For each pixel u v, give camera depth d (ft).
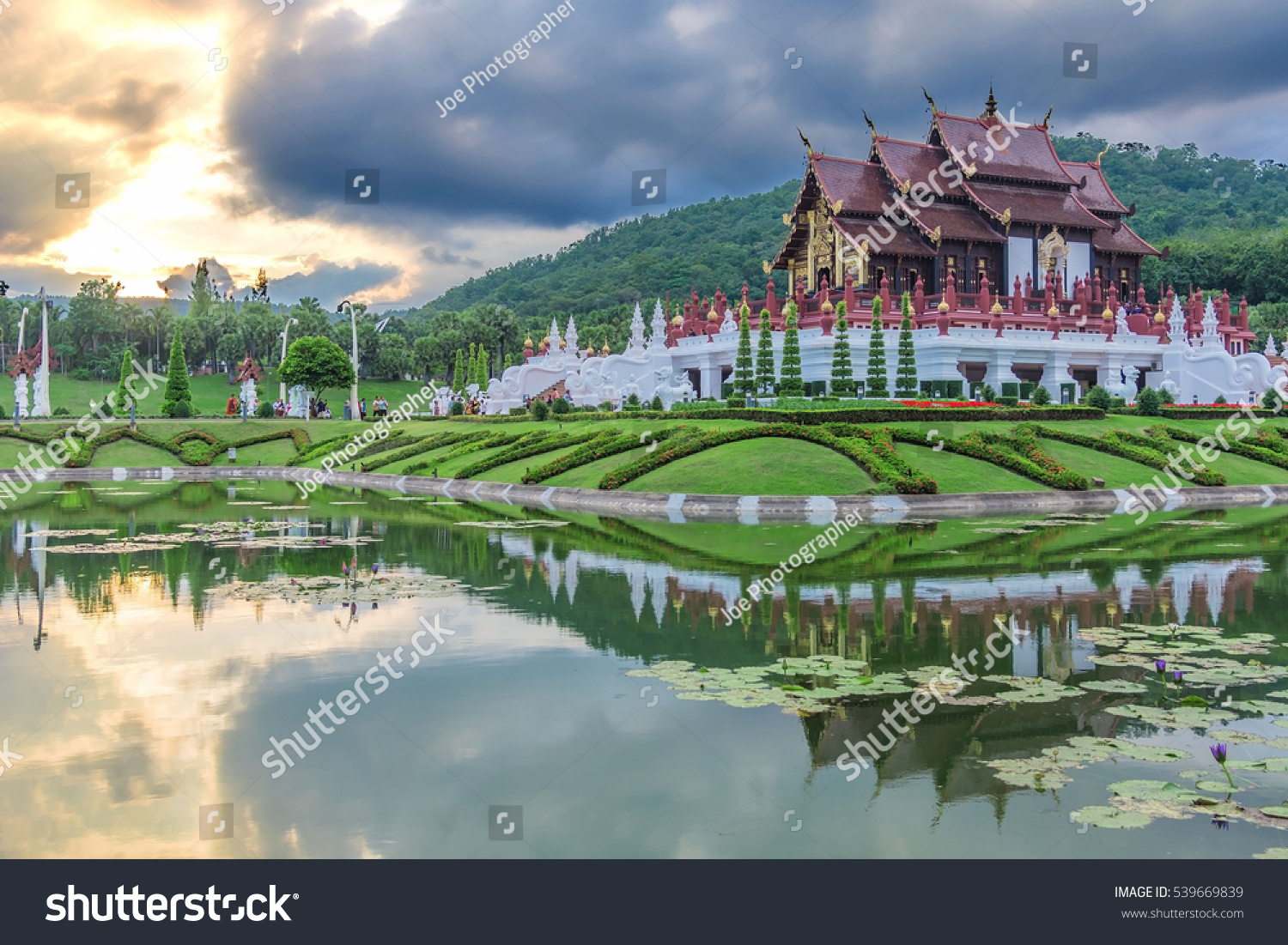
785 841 28.50
